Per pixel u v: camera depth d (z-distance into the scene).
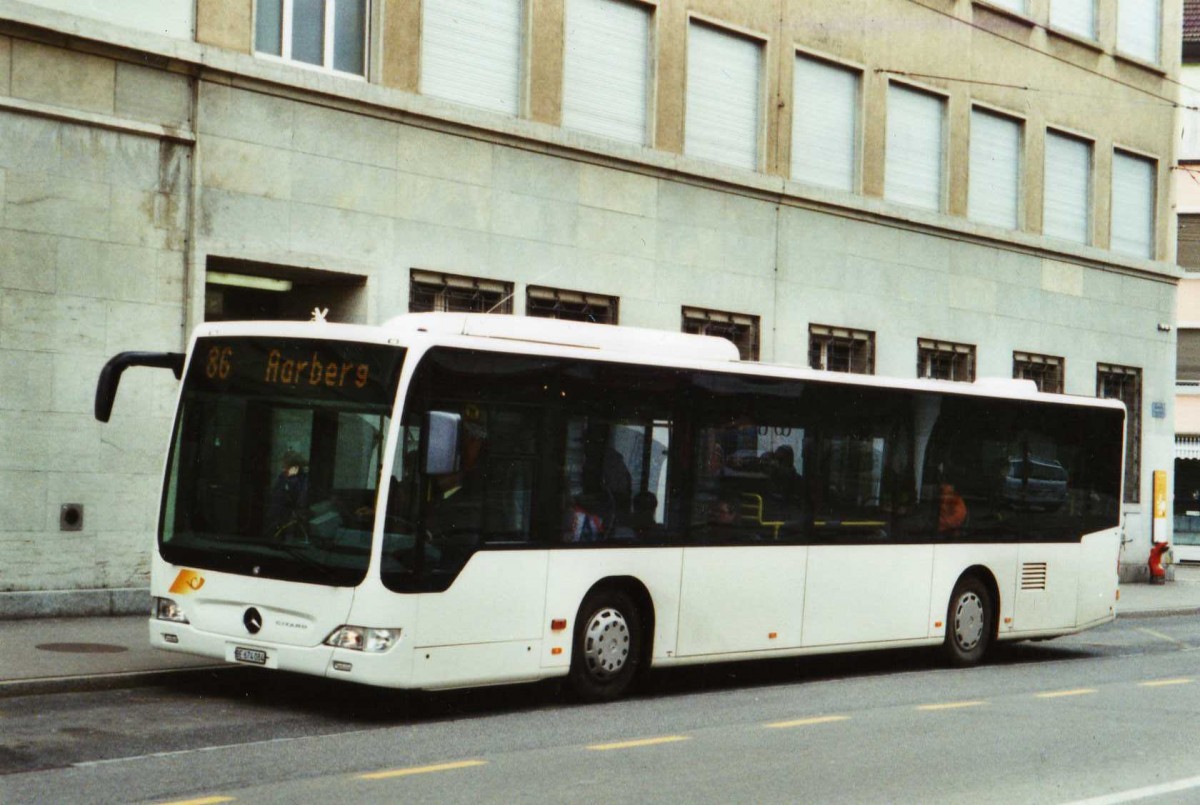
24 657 12.66
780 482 14.09
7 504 15.32
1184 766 10.13
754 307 23.73
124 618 15.81
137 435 16.28
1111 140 31.66
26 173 15.45
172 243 16.59
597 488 12.39
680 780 9.11
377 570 10.80
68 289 15.76
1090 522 17.95
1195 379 41.69
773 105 24.16
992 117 28.88
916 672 15.77
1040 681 15.14
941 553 15.88
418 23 19.09
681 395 13.14
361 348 11.22
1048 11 29.97
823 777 9.36
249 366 11.66
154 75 16.47
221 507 11.58
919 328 26.86
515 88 20.48
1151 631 21.80
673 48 22.48
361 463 11.02
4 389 15.30
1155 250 33.16
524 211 20.31
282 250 17.52
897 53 26.48
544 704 12.32
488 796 8.44
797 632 14.22
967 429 16.28
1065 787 9.28
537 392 11.93
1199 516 41.06
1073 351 30.61
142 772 8.84
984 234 28.11
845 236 25.38
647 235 22.03
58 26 15.55
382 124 18.59
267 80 17.31
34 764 8.98
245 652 11.27
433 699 12.35
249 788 8.48
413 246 18.95
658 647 12.97
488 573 11.48
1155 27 33.06
